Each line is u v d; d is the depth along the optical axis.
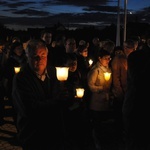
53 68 3.02
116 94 5.27
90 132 5.50
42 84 2.84
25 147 2.81
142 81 3.03
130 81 3.10
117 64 5.24
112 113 5.43
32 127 2.77
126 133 3.23
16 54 5.91
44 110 2.75
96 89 5.24
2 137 6.11
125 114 3.15
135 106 3.07
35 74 2.83
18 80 2.77
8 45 9.80
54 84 2.93
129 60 3.13
